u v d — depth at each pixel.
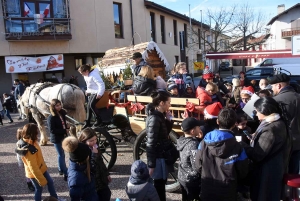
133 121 4.77
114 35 16.62
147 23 18.92
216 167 2.68
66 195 4.32
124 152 6.12
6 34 13.64
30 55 14.80
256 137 2.87
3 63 15.61
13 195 4.42
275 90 3.75
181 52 10.02
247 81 8.63
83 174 3.05
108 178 3.46
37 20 13.98
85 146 3.04
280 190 2.74
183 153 3.21
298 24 32.22
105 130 4.80
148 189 2.92
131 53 8.24
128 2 17.53
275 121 2.78
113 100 5.07
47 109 6.36
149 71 4.59
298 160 3.46
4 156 6.40
